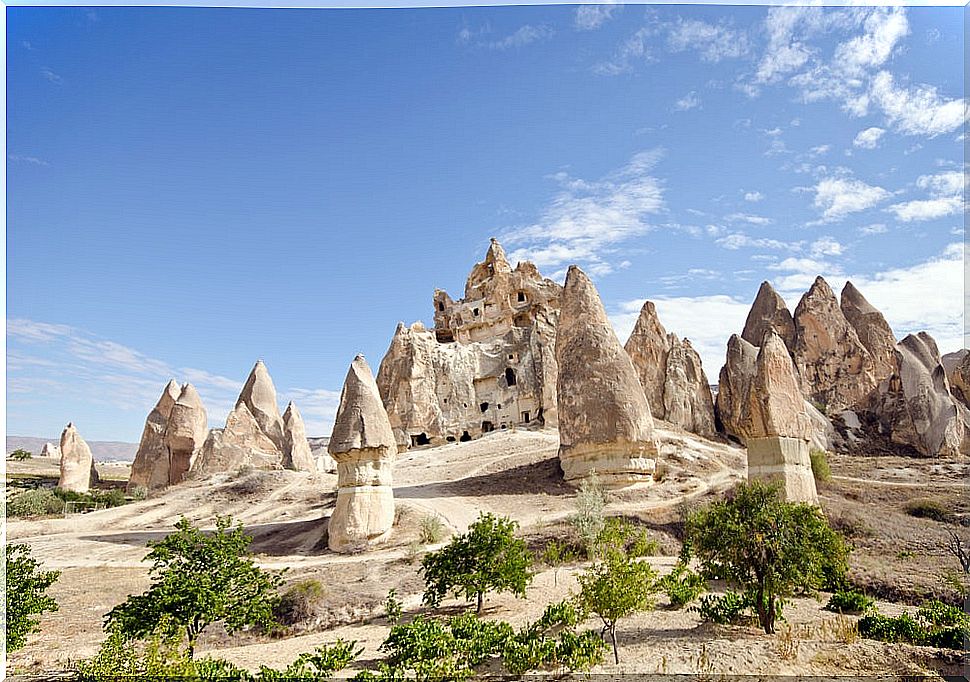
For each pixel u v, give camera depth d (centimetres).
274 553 2819
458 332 6844
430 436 5753
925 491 3256
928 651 1345
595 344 3647
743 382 2656
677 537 2572
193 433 5406
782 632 1475
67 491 4647
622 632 1498
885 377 5425
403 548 2691
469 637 1405
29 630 1631
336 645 1449
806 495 2525
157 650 1215
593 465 3441
